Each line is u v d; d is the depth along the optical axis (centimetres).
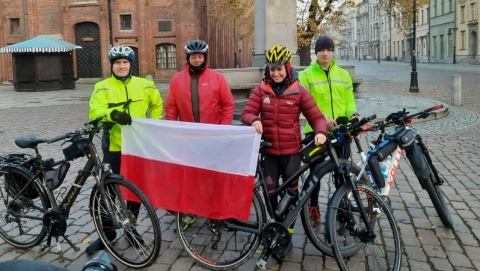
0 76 3334
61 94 2342
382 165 419
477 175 661
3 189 439
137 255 403
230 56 4412
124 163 412
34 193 422
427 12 6169
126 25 3219
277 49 390
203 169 382
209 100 451
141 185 406
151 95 444
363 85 2394
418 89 1952
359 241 376
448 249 414
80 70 3309
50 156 856
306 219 380
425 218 493
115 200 392
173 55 3206
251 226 379
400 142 414
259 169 382
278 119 402
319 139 366
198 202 386
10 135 1097
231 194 375
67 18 3244
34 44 2519
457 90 1476
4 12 3294
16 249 429
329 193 564
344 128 393
